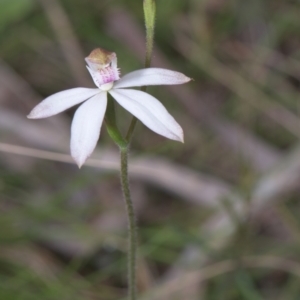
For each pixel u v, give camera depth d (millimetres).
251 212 297
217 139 344
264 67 365
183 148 339
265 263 290
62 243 302
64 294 285
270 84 359
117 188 321
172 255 299
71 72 365
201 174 321
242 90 355
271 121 353
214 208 309
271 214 313
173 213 318
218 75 366
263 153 331
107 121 229
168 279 293
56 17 366
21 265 291
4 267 292
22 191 308
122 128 340
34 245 300
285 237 310
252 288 282
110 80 228
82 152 220
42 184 317
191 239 287
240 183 305
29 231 297
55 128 325
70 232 300
